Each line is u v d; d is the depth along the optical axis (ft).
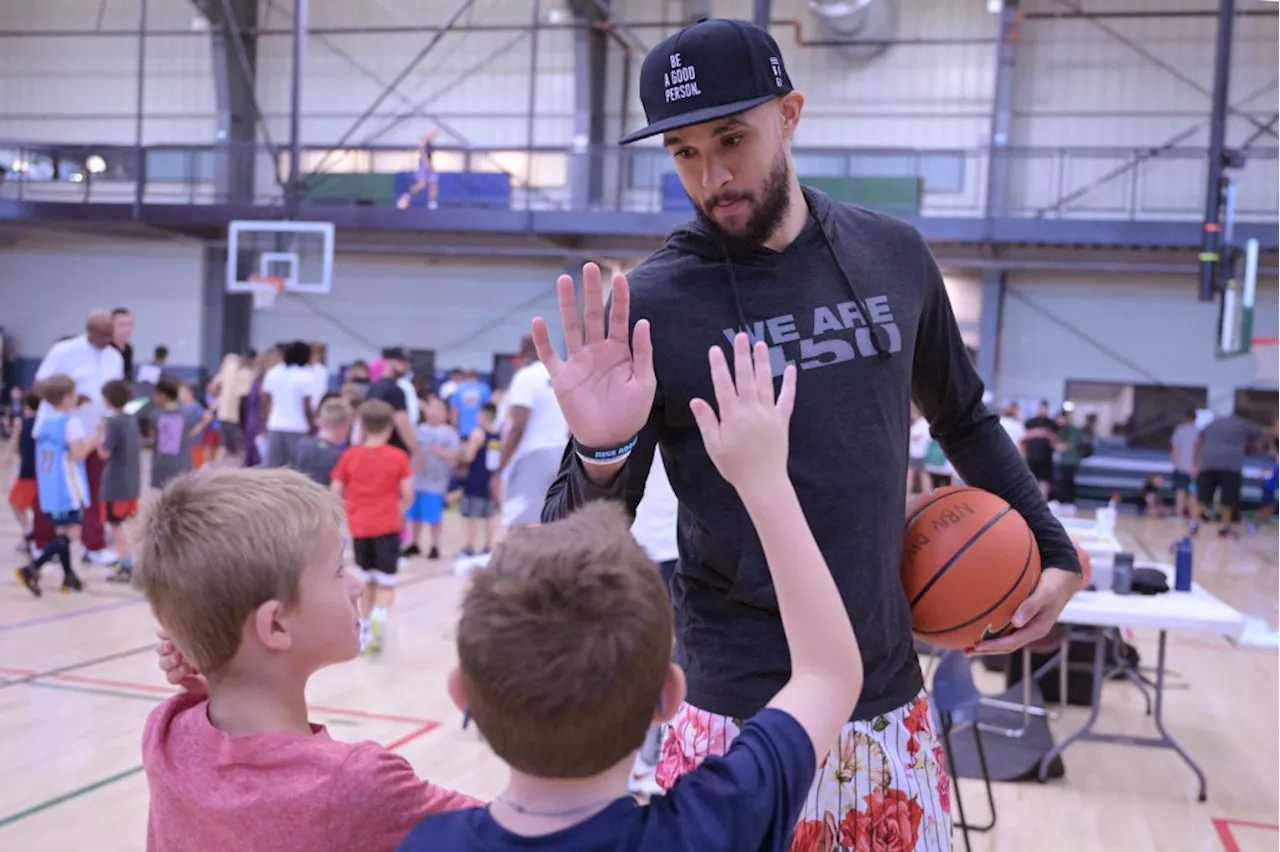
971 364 6.34
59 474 24.06
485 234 60.29
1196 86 53.52
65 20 64.90
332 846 4.09
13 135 65.77
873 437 5.46
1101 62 54.90
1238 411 53.36
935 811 5.64
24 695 16.80
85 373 26.23
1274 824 13.52
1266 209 51.19
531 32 59.57
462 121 61.11
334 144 60.75
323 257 55.47
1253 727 17.74
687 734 5.58
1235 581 28.99
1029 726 17.13
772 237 5.56
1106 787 14.78
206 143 62.75
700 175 5.31
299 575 4.41
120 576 25.79
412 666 19.38
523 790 3.66
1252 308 26.96
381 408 20.51
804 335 5.44
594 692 3.43
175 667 4.86
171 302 65.92
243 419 47.14
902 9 56.90
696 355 5.39
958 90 56.44
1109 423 55.83
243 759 4.20
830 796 5.37
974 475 6.43
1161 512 49.80
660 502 12.12
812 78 57.88
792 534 3.89
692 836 3.49
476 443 31.07
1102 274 55.83
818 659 3.89
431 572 29.07
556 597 3.50
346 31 60.90
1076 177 54.70
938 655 19.33
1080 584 6.31
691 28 5.24
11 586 25.13
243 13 62.18
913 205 52.90
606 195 58.23
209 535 4.31
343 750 4.25
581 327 4.75
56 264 67.26
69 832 11.73
